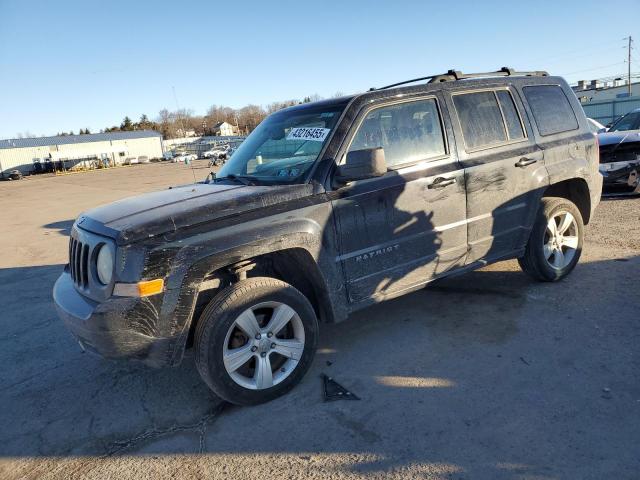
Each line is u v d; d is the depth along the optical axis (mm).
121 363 4355
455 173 4160
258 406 3420
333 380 3641
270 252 3396
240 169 4242
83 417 3549
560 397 3145
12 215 18750
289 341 3514
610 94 51031
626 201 8852
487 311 4570
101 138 82938
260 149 4258
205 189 3877
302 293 3871
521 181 4590
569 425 2867
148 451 3061
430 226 4082
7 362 4633
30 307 6277
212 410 3451
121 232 3039
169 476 2809
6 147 72312
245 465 2822
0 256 10219
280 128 4270
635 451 2605
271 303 3402
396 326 4457
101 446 3178
